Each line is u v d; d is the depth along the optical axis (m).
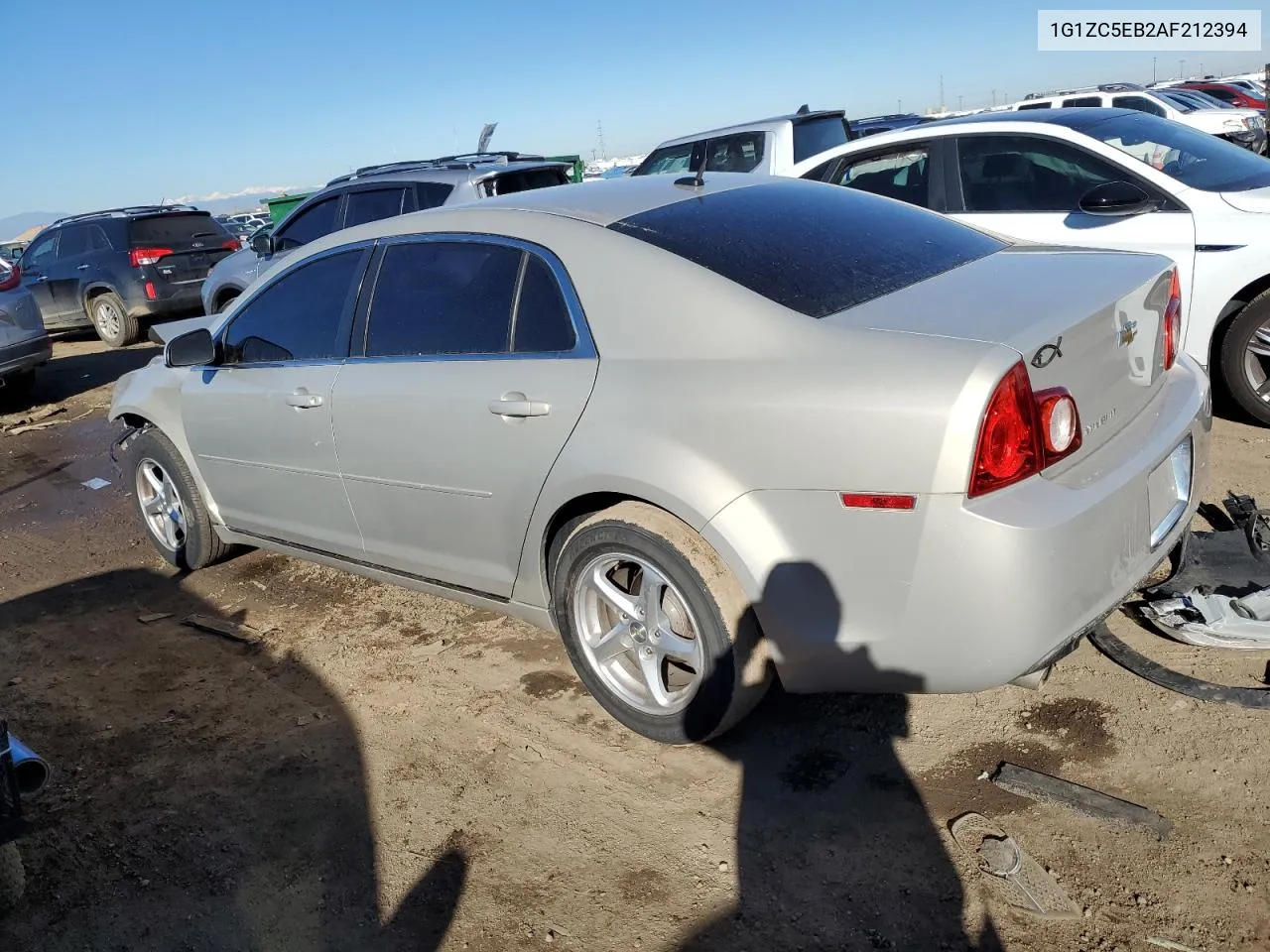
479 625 4.07
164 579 4.92
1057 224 5.40
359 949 2.45
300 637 4.13
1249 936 2.21
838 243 3.11
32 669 4.07
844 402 2.44
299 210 9.27
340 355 3.76
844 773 2.90
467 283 3.38
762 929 2.39
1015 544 2.30
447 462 3.34
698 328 2.78
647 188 3.52
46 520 6.11
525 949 2.40
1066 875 2.44
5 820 2.34
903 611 2.47
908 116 17.97
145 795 3.14
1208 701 2.99
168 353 4.00
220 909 2.63
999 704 3.13
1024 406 2.35
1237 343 5.12
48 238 13.27
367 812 2.95
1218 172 5.27
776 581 2.64
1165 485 2.77
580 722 3.30
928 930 2.33
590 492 2.94
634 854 2.68
